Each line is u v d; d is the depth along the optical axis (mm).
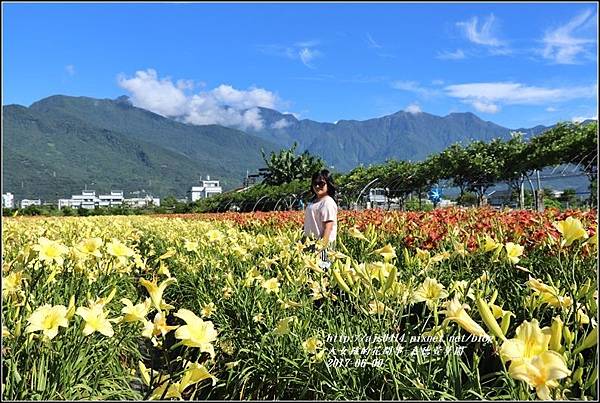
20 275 3266
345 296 4094
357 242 7043
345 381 2988
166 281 2479
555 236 4816
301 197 34812
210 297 5062
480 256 4598
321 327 3678
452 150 30562
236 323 4367
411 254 6180
